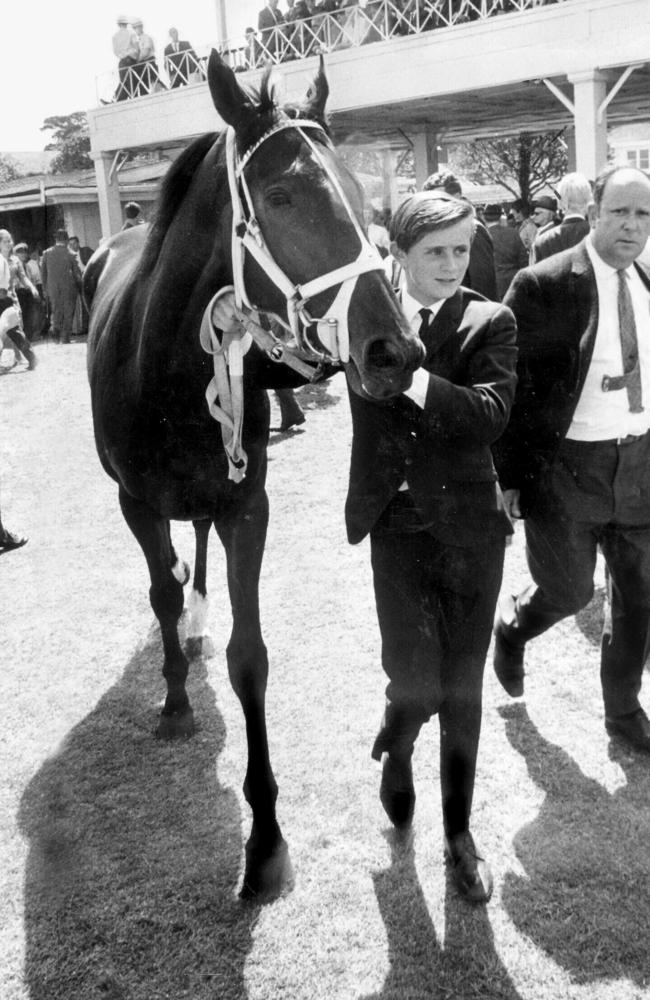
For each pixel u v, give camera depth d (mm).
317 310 1552
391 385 1507
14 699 2729
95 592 3391
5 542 3959
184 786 2293
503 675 2549
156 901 1897
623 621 2285
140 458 2102
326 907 1863
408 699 1834
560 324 2059
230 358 1827
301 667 2768
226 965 1735
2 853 2062
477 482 1761
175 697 2545
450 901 1861
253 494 2111
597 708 2582
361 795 2197
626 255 2029
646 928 1770
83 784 2307
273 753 2373
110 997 1680
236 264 1670
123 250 2936
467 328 1742
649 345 2104
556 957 1715
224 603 3363
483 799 2186
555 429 2111
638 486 2154
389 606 1829
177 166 1873
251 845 1934
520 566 3545
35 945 1804
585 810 2137
